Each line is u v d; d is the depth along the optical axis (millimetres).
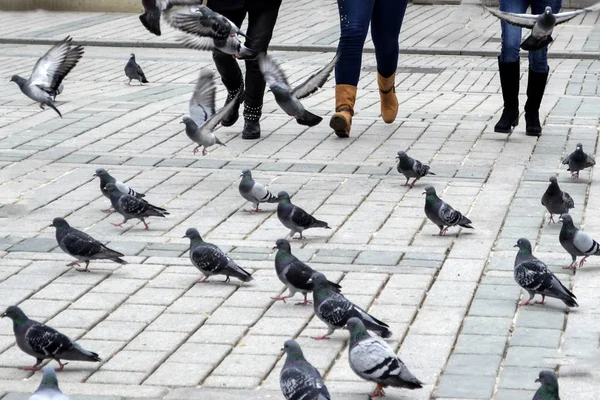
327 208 12148
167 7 12367
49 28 26484
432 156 14383
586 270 10078
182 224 11664
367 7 15172
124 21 27750
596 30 25875
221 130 16094
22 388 7691
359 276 9953
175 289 9734
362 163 14109
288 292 9672
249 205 12383
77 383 7781
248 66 15156
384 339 8492
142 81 19594
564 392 7500
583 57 22422
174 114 17125
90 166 14008
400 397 7500
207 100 13516
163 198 12609
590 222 11484
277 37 25047
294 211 10906
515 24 13711
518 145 14922
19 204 12367
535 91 15266
